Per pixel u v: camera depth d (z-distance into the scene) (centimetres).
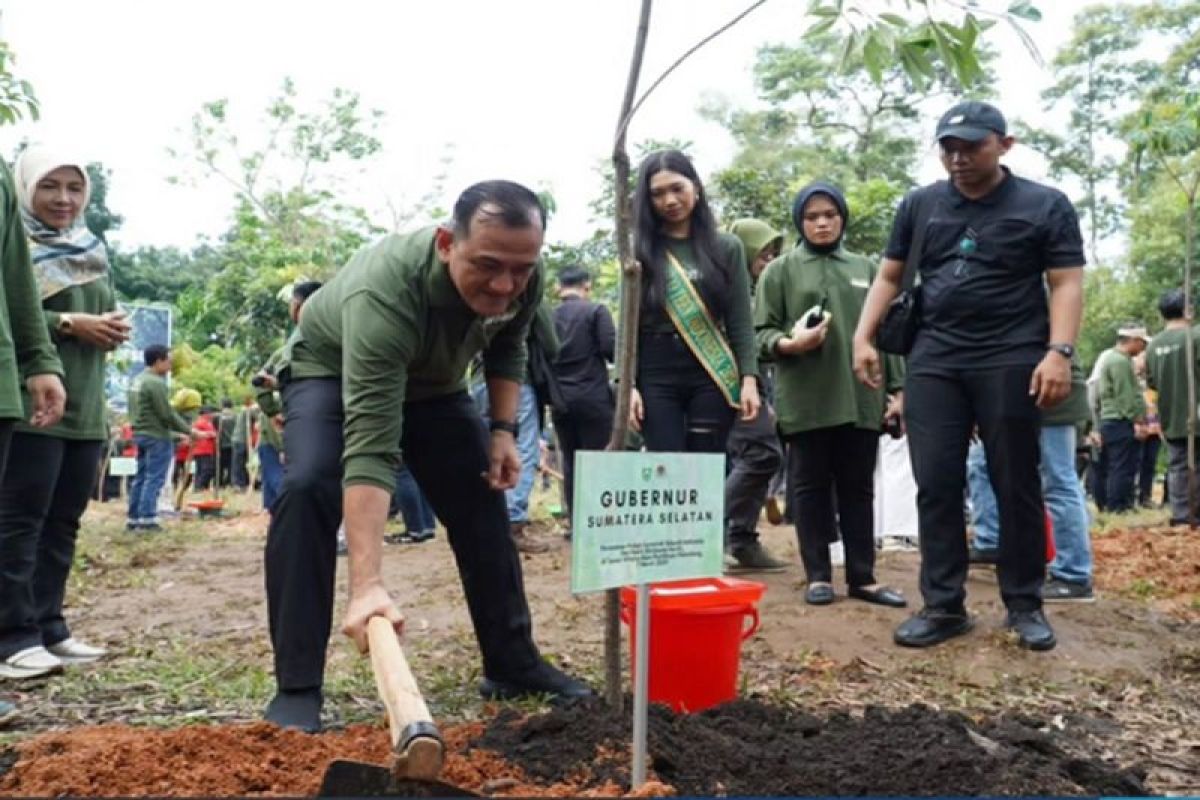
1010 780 236
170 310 2227
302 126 2381
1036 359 395
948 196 410
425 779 184
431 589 542
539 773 228
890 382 499
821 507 468
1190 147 827
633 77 229
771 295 480
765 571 539
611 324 642
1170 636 440
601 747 237
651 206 447
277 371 300
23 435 362
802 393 459
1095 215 3716
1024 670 385
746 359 451
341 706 314
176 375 2205
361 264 275
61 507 393
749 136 2794
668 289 441
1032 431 400
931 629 408
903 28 202
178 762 225
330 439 282
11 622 364
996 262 396
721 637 292
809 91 2725
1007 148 397
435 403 299
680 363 450
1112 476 995
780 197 1568
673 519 224
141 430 977
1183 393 830
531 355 615
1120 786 251
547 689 316
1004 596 418
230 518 1185
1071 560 491
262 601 543
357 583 238
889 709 302
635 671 216
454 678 345
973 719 313
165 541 884
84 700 328
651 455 220
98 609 531
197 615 507
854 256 483
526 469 684
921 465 414
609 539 211
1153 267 2564
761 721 279
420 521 782
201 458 1667
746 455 524
